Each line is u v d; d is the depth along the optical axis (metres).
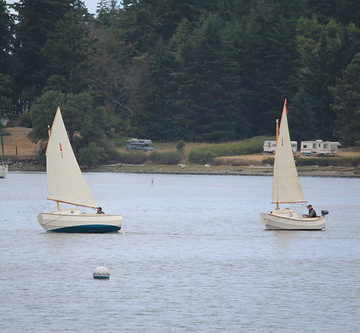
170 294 172.00
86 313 157.00
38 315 155.62
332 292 175.25
